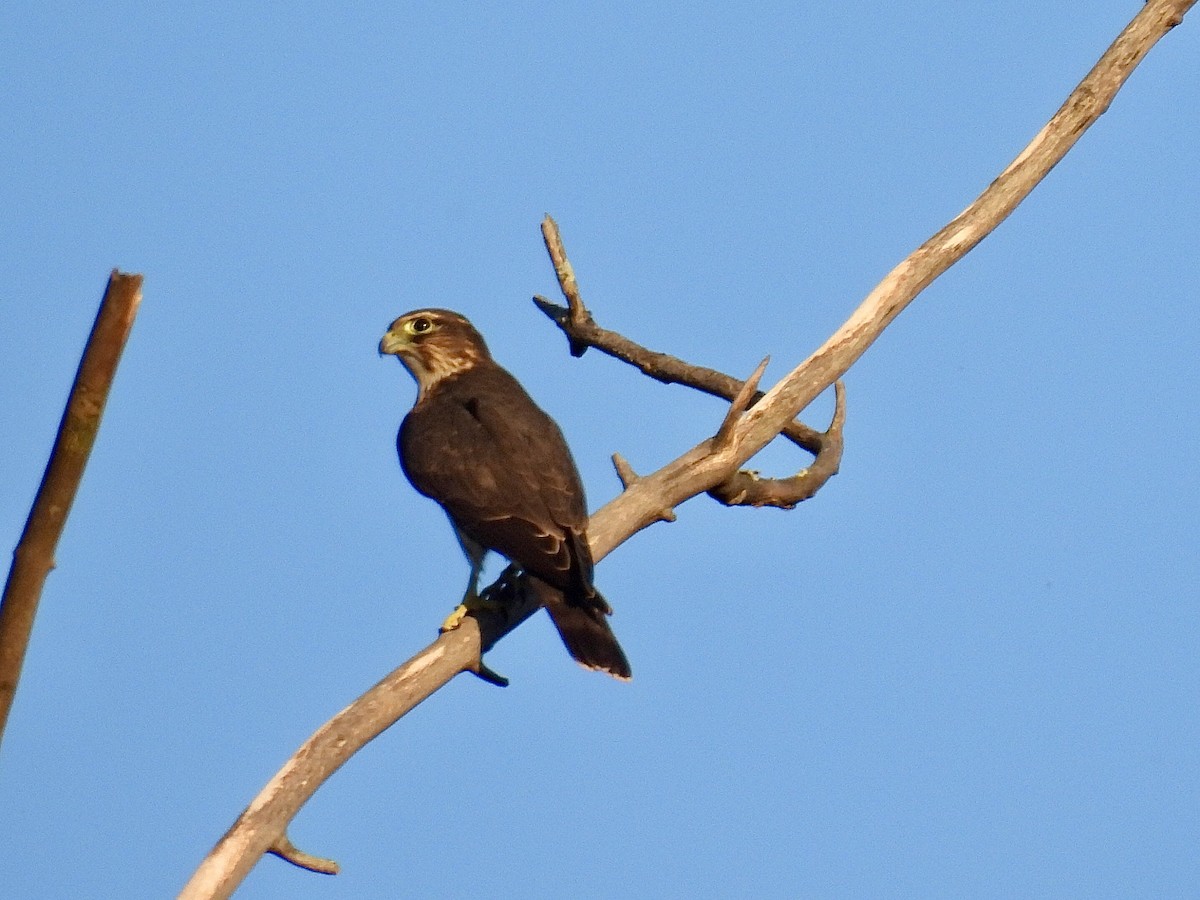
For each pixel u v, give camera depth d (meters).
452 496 11.93
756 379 11.34
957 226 12.88
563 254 14.33
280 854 8.12
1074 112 13.09
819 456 13.05
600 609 11.05
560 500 11.64
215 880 7.81
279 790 8.29
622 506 11.57
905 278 12.65
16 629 6.21
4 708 6.26
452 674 9.79
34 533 6.14
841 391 13.55
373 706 9.15
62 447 6.07
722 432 11.65
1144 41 13.15
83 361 6.00
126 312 5.98
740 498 12.32
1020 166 13.06
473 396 12.98
